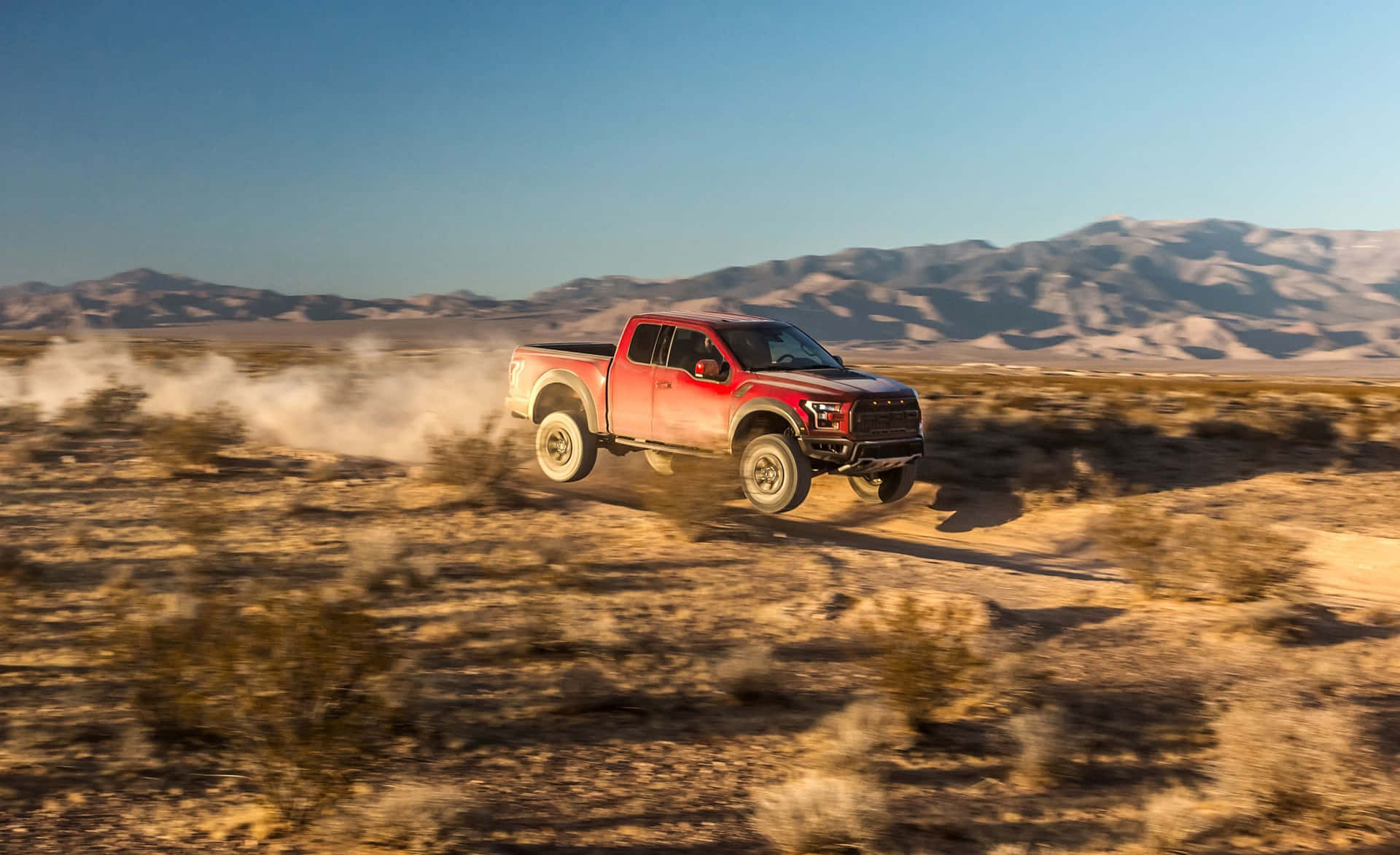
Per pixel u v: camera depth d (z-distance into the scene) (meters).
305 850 4.25
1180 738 5.95
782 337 13.91
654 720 6.02
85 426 18.88
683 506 10.91
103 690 6.07
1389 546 11.41
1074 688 6.81
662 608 8.34
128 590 8.02
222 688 5.33
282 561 9.18
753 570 9.73
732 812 4.81
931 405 24.84
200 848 4.25
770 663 6.72
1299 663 7.50
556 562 9.56
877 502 14.18
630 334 13.96
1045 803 5.00
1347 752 5.39
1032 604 9.12
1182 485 15.20
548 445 14.76
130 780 4.92
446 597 8.32
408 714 5.82
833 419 12.09
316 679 5.03
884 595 8.89
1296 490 14.88
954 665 6.47
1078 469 15.75
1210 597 9.25
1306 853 4.47
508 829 4.53
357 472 14.18
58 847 4.23
